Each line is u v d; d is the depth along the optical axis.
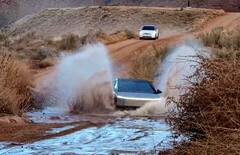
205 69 11.18
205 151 9.52
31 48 52.69
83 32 100.75
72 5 184.12
